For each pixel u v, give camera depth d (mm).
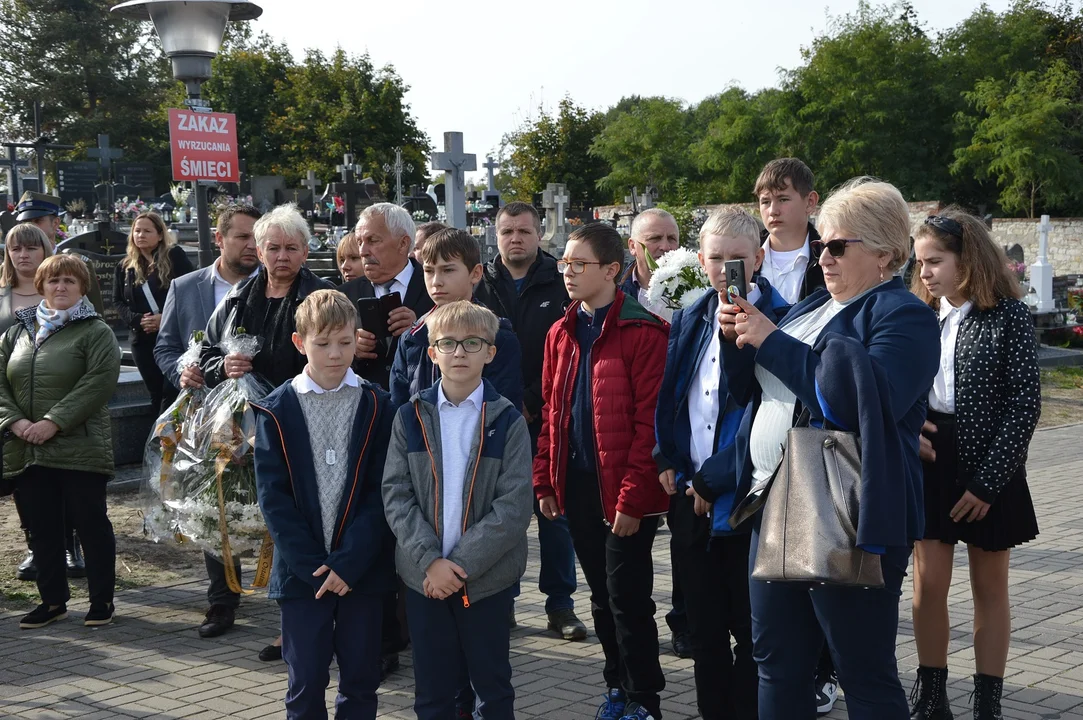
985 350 3824
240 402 4633
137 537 6840
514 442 3566
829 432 2785
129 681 4516
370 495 3703
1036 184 38219
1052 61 43469
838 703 4250
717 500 3426
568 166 53594
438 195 30812
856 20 44656
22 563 6121
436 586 3355
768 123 45969
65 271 5371
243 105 52312
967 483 3826
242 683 4492
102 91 51531
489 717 3490
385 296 4730
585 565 4098
